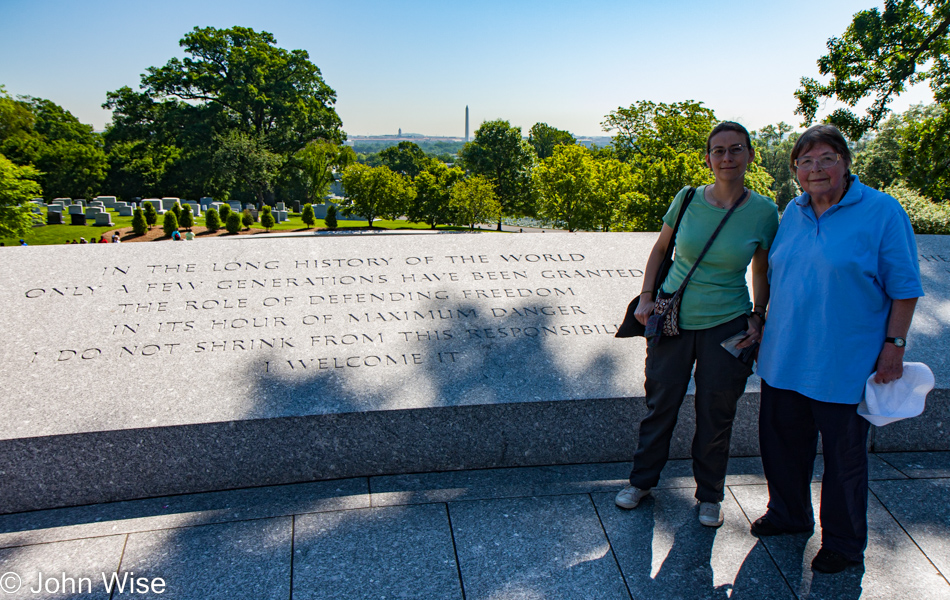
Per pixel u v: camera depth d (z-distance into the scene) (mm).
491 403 3424
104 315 3805
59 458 3086
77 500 3164
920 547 2834
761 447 2846
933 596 2520
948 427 3824
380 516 3016
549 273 4539
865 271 2400
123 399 3264
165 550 2758
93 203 43688
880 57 20016
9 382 3309
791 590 2555
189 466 3225
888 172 42031
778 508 2857
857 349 2459
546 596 2518
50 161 59562
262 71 58125
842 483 2566
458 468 3504
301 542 2818
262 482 3326
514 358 3748
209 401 3283
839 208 2467
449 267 4492
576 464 3609
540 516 3029
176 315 3848
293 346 3686
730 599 2504
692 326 2736
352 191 46281
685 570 2668
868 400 2449
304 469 3344
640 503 3146
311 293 4121
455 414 3404
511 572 2650
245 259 4375
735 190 2689
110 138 62094
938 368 3881
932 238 5277
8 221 24797
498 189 54969
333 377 3498
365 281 4273
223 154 51656
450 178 47750
